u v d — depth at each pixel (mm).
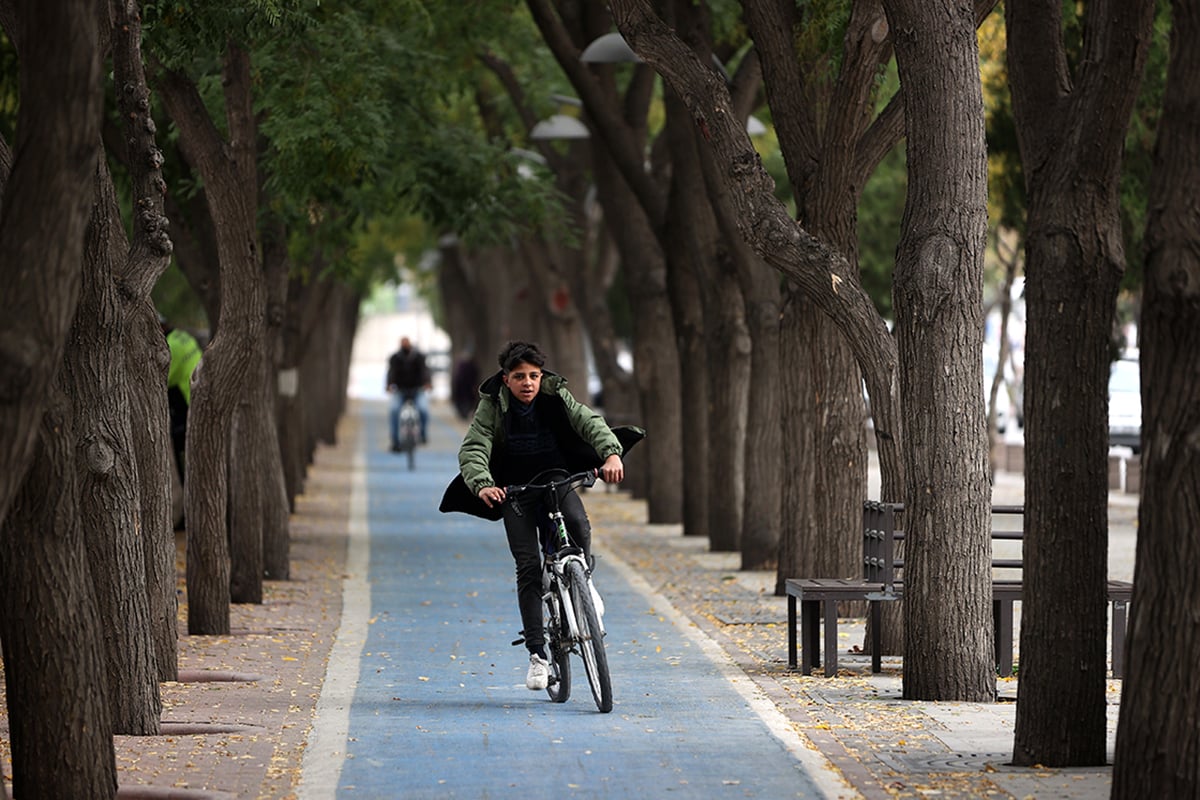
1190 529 13312
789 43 27641
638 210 50656
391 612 30984
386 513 54594
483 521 51781
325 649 26250
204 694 21828
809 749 17797
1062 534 16922
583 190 61250
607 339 64688
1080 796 15336
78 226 12469
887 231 59688
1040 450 16969
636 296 51375
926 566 21422
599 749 17766
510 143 50875
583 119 49938
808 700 21297
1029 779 16141
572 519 20688
